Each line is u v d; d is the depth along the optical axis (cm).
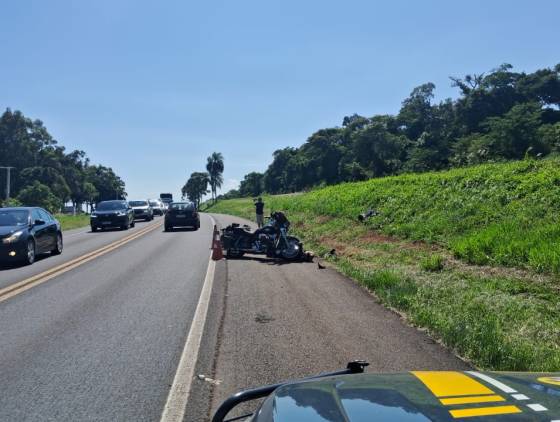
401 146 9806
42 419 446
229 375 550
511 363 556
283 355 613
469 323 697
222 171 13512
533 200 1501
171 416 451
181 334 712
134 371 564
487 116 9819
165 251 1794
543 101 10456
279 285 1088
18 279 1198
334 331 715
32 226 1528
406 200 2095
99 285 1105
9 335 710
